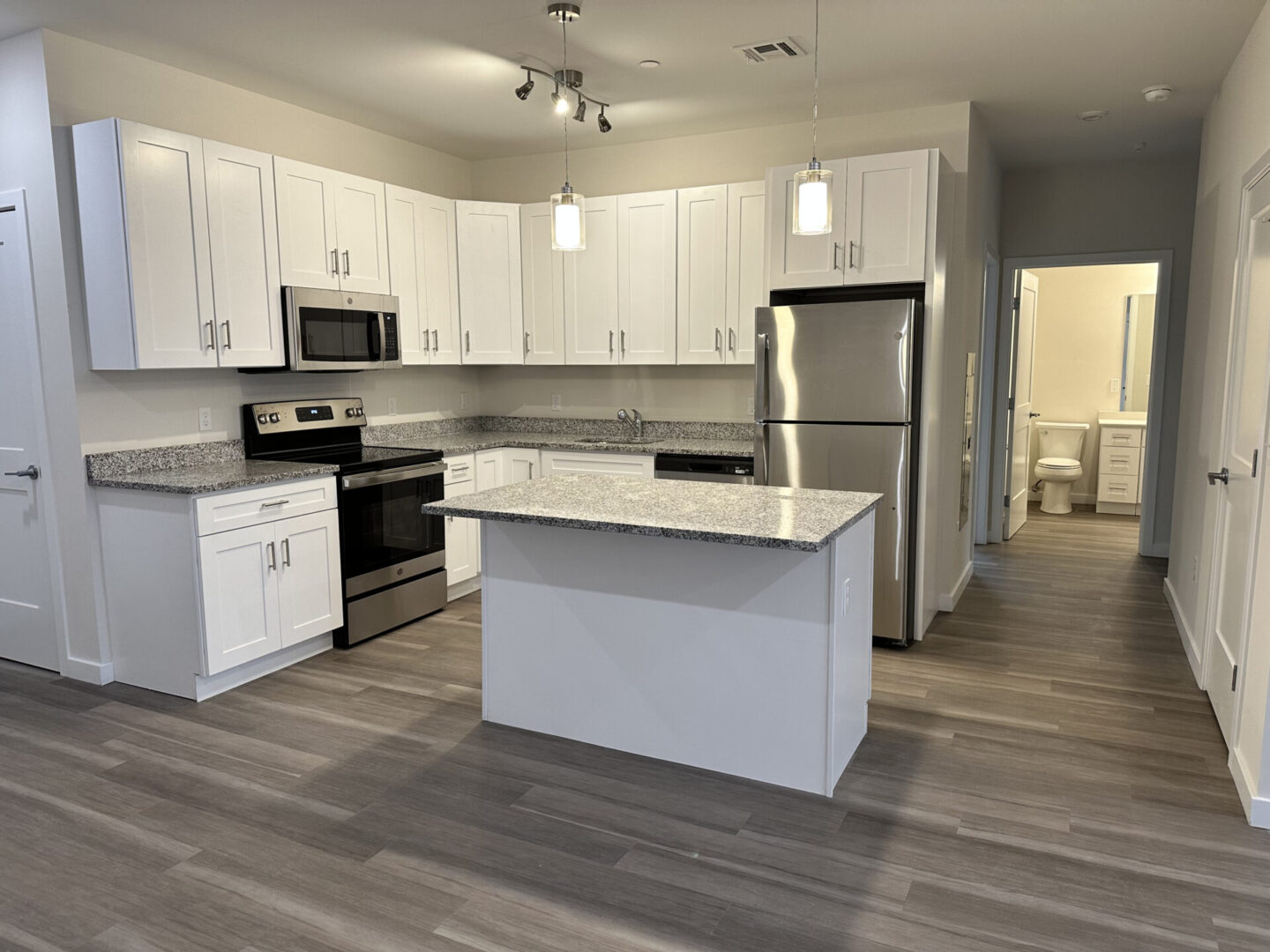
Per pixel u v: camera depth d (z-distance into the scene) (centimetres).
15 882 218
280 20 317
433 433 526
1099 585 509
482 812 252
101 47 339
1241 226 314
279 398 421
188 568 326
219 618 333
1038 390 779
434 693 344
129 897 212
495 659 311
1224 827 242
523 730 308
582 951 191
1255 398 272
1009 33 335
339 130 452
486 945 193
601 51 353
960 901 208
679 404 513
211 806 256
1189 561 406
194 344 347
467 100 421
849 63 368
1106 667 371
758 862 225
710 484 319
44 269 335
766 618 262
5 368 356
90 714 323
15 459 362
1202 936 194
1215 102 407
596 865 225
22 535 367
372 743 298
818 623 254
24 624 375
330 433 445
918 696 339
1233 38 336
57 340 337
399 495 421
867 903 208
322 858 229
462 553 475
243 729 310
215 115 387
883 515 391
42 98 323
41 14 306
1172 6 307
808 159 460
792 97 415
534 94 411
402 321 459
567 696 298
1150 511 584
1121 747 293
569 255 501
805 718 260
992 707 328
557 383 548
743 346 460
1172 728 308
